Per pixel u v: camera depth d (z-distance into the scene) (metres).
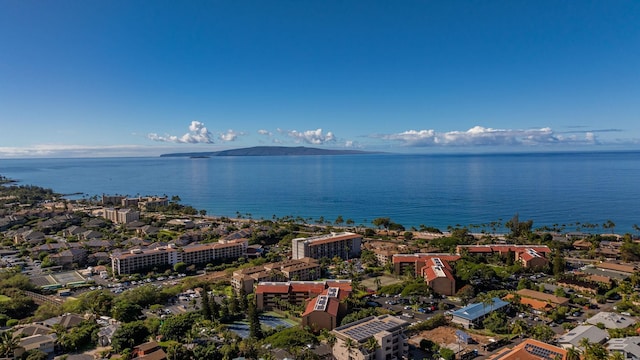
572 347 145.88
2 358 151.12
